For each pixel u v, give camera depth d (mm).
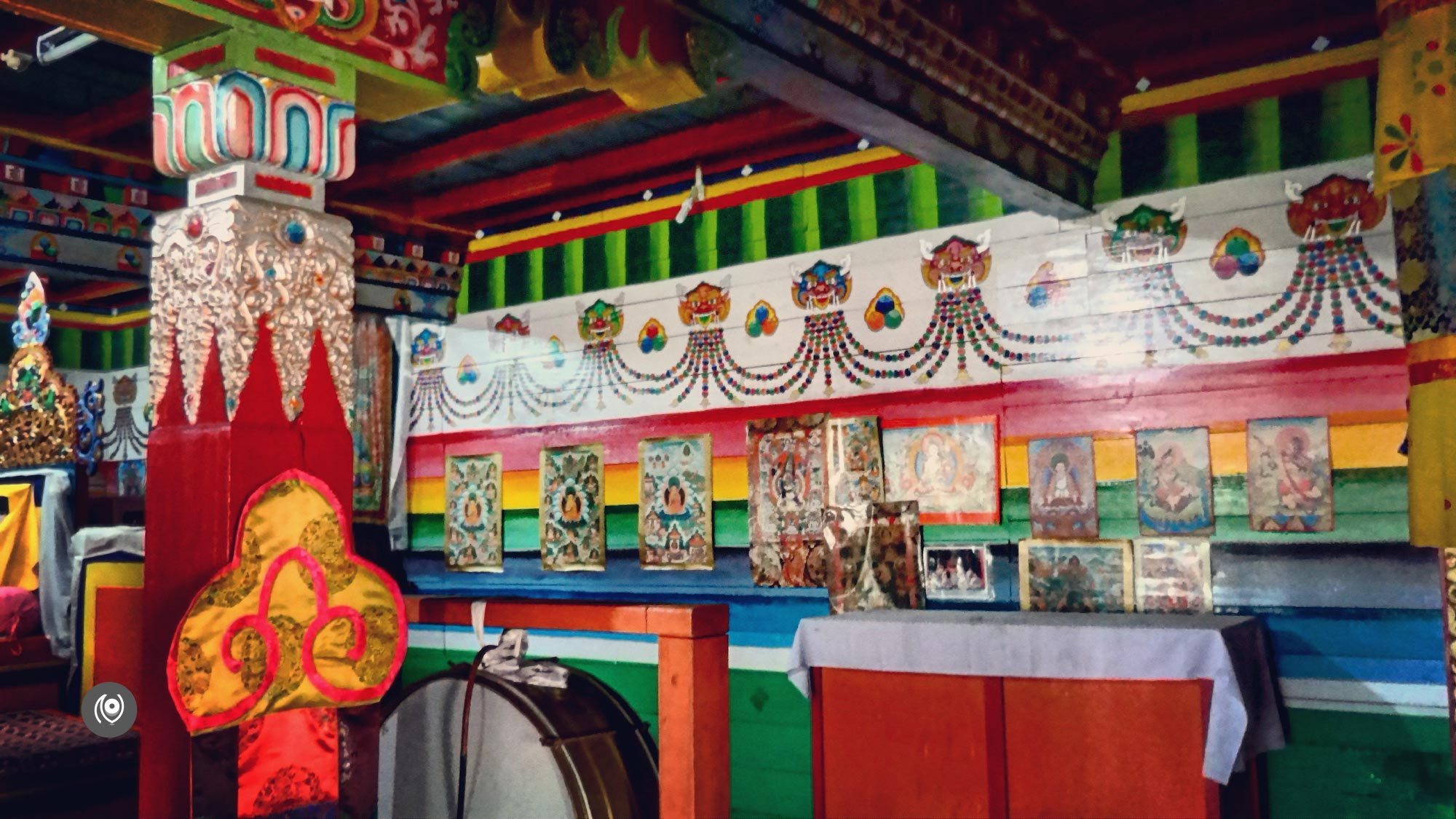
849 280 5121
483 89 2443
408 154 5277
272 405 2119
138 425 8555
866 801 4164
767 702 5223
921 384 4898
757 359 5379
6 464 4078
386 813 3508
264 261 2119
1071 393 4527
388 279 6012
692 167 5445
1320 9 3764
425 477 6551
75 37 3512
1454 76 2688
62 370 8609
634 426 5762
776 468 5277
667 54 2498
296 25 2053
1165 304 4328
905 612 4559
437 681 3438
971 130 3451
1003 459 4672
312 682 2129
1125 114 4375
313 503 2166
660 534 5625
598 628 3152
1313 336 4035
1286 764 4012
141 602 3318
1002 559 4648
